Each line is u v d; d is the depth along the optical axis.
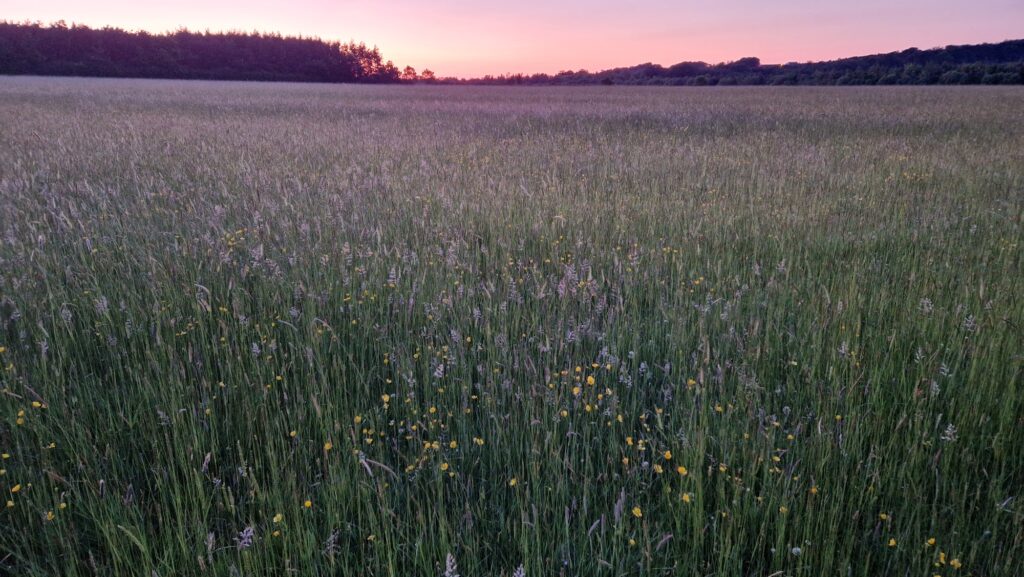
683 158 10.74
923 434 2.50
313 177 8.31
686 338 3.53
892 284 4.34
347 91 46.75
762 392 3.04
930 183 8.29
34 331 3.57
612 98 36.28
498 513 2.35
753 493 2.28
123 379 3.10
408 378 3.03
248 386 2.99
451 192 7.40
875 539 2.13
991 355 3.10
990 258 4.97
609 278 4.64
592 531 2.15
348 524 2.19
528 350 3.48
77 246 4.95
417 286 4.18
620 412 2.93
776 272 4.46
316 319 3.48
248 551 1.99
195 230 5.59
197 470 2.40
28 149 10.95
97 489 2.39
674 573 2.03
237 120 18.27
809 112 22.25
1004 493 2.36
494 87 68.50
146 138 13.00
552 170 9.44
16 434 2.57
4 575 2.00
